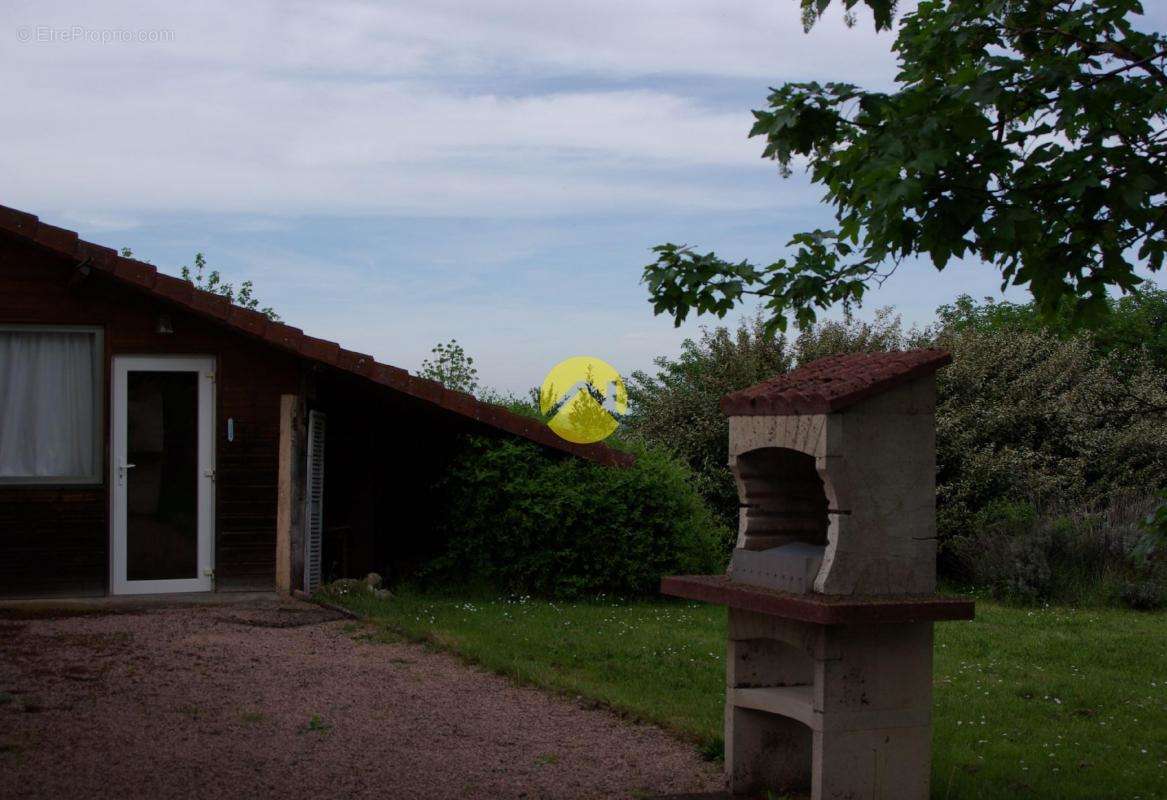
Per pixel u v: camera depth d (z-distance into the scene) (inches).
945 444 697.0
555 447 510.0
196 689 286.8
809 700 209.5
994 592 591.8
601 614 451.2
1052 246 243.8
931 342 767.1
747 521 229.1
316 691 293.9
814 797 200.1
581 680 323.6
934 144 210.4
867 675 201.2
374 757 239.1
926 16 255.6
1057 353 750.5
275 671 313.6
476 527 502.3
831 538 200.5
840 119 228.2
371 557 522.0
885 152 210.7
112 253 420.8
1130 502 676.7
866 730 200.7
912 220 222.5
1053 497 695.1
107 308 440.5
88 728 245.0
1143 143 233.0
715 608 486.6
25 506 433.4
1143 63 231.9
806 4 236.2
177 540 445.4
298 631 375.6
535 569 496.1
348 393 524.1
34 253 436.1
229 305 433.7
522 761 243.0
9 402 435.5
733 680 223.8
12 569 431.2
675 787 228.5
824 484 202.7
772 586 212.5
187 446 446.6
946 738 279.6
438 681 314.7
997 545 610.9
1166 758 271.4
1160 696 342.6
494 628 398.0
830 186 242.7
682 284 261.9
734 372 716.0
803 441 205.6
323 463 486.3
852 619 187.6
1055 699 333.7
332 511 518.9
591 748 255.6
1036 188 230.7
